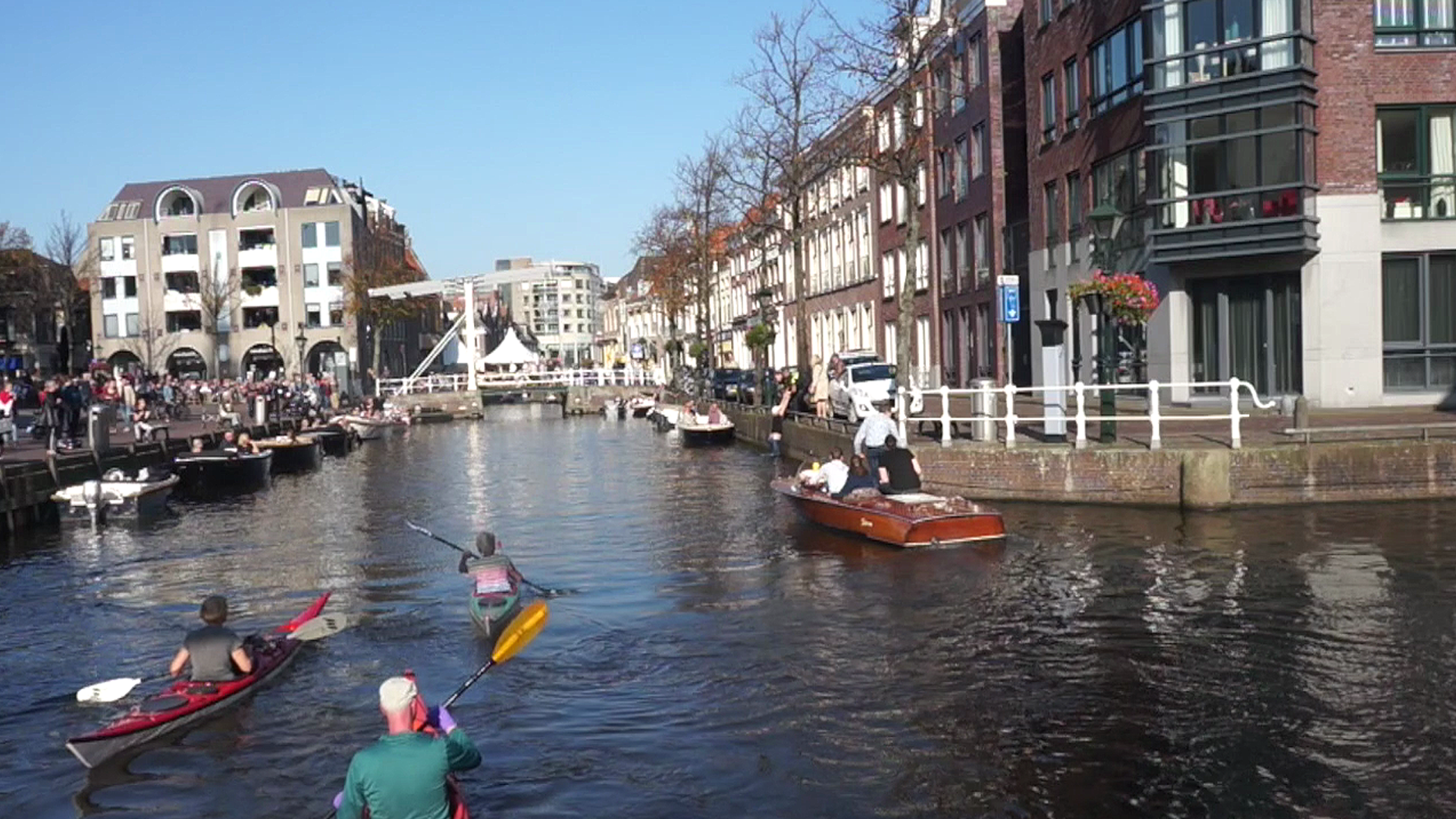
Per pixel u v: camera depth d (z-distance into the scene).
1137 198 29.17
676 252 64.12
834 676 11.65
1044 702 10.62
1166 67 26.95
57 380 34.25
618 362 116.50
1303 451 19.20
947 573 15.89
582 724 10.53
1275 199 25.77
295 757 10.06
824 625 13.56
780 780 9.16
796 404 38.44
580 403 73.88
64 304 75.19
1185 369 27.78
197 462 30.39
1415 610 13.08
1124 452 20.00
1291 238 25.41
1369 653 11.66
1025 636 12.73
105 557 20.44
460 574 17.69
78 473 26.78
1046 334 22.28
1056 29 33.44
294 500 28.92
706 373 58.72
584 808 8.76
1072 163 32.69
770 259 71.12
